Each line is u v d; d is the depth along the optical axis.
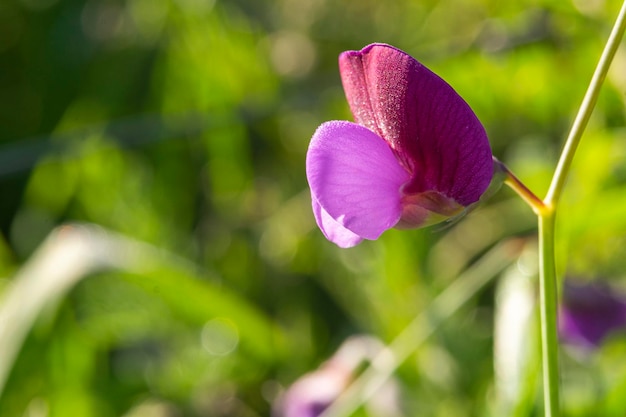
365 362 0.29
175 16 0.43
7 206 0.45
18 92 0.49
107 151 0.41
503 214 0.37
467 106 0.21
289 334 0.36
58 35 0.49
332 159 0.21
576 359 0.29
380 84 0.21
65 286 0.30
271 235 0.40
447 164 0.21
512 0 0.36
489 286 0.36
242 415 0.33
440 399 0.29
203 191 0.43
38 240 0.42
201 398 0.33
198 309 0.30
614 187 0.32
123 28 0.48
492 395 0.28
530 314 0.27
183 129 0.40
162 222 0.41
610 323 0.29
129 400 0.33
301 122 0.43
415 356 0.29
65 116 0.46
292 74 0.45
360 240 0.21
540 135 0.37
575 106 0.34
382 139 0.21
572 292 0.29
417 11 0.43
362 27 0.45
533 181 0.34
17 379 0.29
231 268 0.39
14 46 0.49
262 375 0.33
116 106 0.46
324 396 0.29
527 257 0.28
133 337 0.34
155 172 0.42
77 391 0.31
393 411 0.28
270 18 0.46
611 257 0.32
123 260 0.30
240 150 0.42
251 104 0.40
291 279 0.38
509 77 0.35
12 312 0.30
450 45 0.36
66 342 0.30
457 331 0.31
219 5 0.44
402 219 0.21
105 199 0.41
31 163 0.41
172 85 0.44
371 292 0.34
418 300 0.33
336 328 0.36
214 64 0.43
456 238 0.37
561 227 0.29
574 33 0.33
